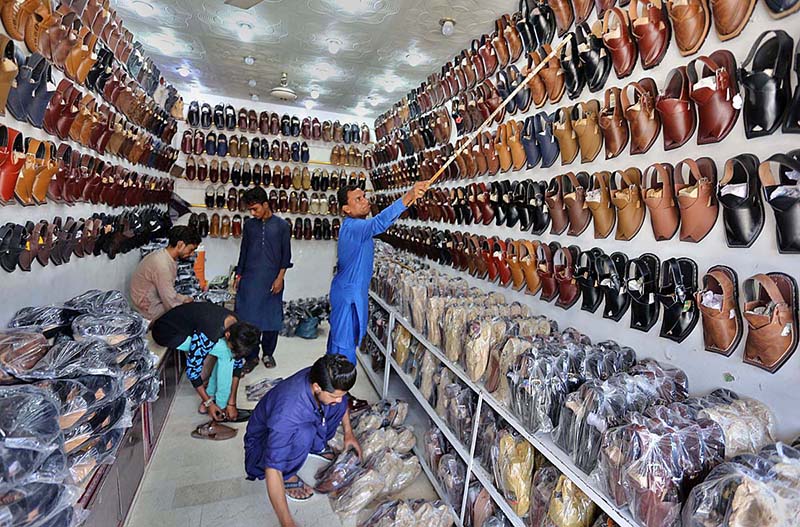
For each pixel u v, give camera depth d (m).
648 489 0.95
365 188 5.67
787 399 1.09
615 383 1.27
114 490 1.73
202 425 2.71
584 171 1.84
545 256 2.05
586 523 1.24
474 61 2.75
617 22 1.61
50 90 1.83
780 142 1.11
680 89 1.38
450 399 2.04
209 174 5.05
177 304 2.89
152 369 2.03
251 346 2.52
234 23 2.92
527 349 1.57
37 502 1.04
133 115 3.20
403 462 2.24
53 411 1.15
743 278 1.21
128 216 3.17
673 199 1.40
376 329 3.60
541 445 1.34
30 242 1.79
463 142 2.85
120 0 2.66
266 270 3.62
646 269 1.51
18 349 1.41
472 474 1.92
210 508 2.01
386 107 5.16
